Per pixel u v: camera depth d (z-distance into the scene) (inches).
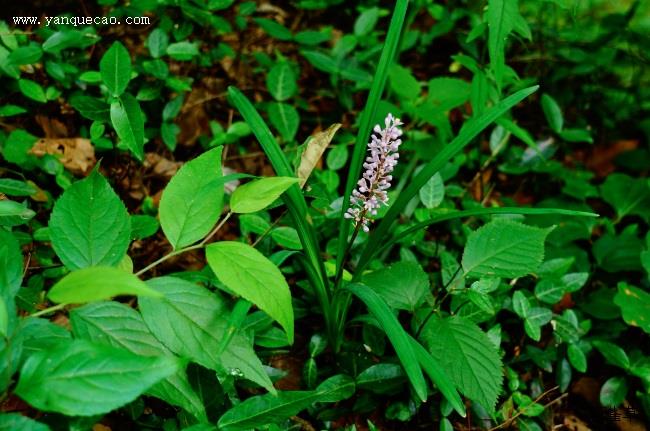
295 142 43.8
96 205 29.7
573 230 42.7
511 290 40.0
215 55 45.8
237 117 46.8
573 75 53.1
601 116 53.0
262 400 30.6
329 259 39.0
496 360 32.2
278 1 55.7
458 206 44.8
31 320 28.7
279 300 29.7
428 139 43.3
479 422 36.2
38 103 41.9
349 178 33.5
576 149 52.6
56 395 26.4
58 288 27.1
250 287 29.5
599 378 38.9
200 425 29.9
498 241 33.8
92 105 38.8
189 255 40.4
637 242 42.4
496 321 39.5
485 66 42.2
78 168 41.0
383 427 36.1
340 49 46.0
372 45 48.2
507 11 33.2
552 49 52.4
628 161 50.8
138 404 32.3
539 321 36.9
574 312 40.3
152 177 42.8
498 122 37.9
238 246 30.1
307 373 35.7
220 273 29.6
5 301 27.6
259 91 48.9
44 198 38.2
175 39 45.4
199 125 45.8
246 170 44.8
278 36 44.4
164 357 27.1
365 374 34.8
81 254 29.4
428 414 36.4
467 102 50.0
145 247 39.8
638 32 49.7
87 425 28.0
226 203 41.2
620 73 52.2
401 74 41.7
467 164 46.2
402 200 32.9
